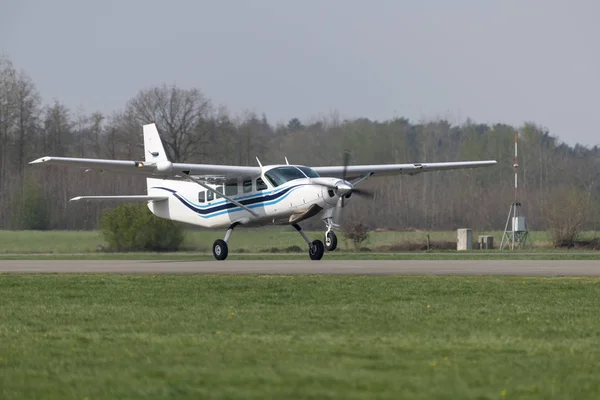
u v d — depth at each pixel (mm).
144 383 26812
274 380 27125
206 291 55250
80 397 25000
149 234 147250
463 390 25703
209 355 31422
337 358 30750
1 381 27250
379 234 187250
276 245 151250
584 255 112688
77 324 40281
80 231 187875
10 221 199625
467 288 55812
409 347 33031
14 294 55031
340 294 52750
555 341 34656
